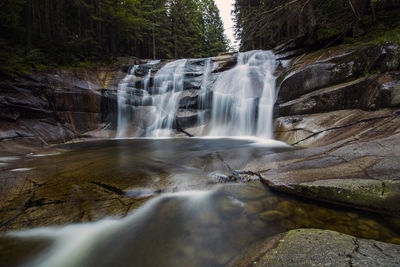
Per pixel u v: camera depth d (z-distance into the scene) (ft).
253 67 38.11
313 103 22.22
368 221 7.06
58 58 42.09
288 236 6.25
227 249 6.19
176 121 36.68
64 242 6.67
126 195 9.75
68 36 52.54
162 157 17.74
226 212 8.39
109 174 12.63
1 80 27.53
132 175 12.41
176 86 40.96
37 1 50.96
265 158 14.79
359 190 7.70
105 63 49.93
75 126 32.14
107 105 36.37
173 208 8.76
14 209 8.31
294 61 33.04
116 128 36.14
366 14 28.73
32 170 13.61
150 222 7.77
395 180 7.61
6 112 25.29
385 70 18.10
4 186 10.48
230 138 29.48
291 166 11.96
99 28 62.03
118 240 6.78
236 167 13.23
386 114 15.52
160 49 98.02
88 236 6.97
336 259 4.72
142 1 79.30
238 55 43.68
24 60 33.45
